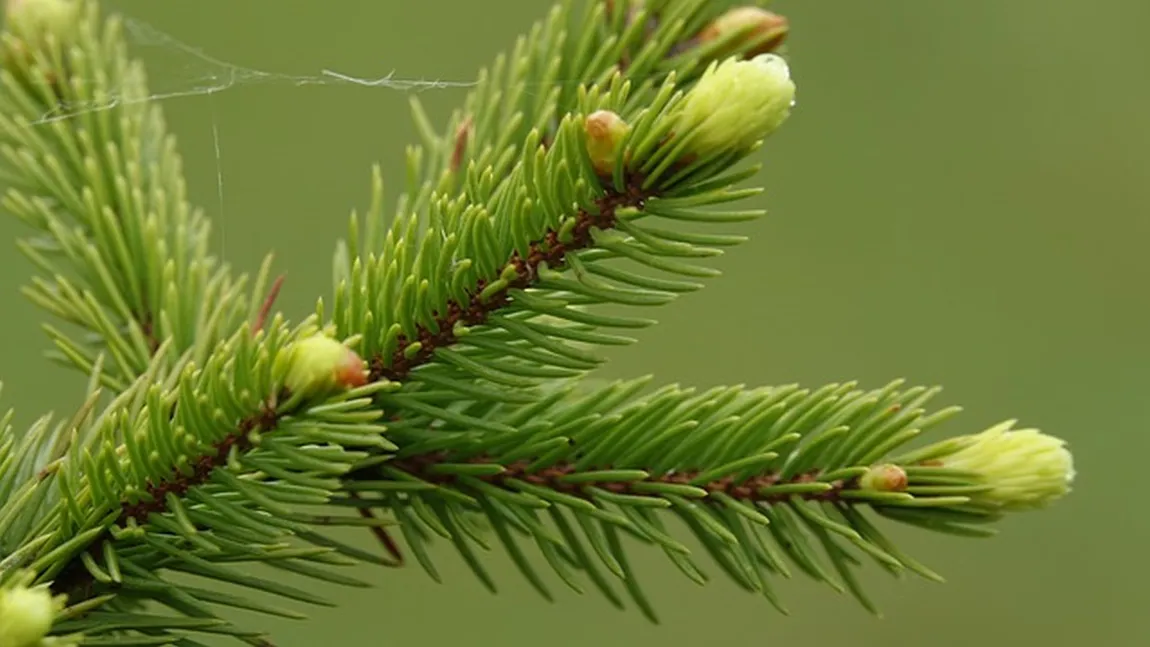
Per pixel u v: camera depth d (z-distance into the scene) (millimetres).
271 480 804
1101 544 1634
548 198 793
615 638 1503
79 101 866
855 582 819
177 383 812
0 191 1056
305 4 1644
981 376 1732
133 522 793
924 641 1544
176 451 788
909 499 809
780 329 1729
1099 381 1735
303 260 1512
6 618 758
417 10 1664
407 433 812
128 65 884
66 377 1416
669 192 792
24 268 1448
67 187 860
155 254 848
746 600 1519
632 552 1505
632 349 1660
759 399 816
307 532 811
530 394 809
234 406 784
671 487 812
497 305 804
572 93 860
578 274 795
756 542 819
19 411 1394
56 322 1429
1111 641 1574
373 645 1429
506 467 816
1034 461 813
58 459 800
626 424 812
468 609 1468
